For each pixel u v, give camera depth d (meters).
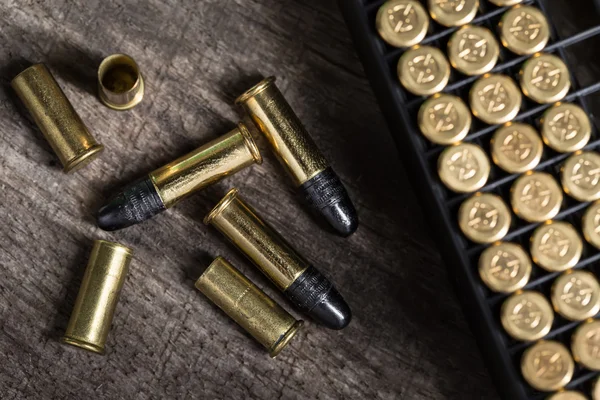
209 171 0.19
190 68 0.20
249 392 0.20
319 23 0.20
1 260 0.20
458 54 0.19
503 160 0.19
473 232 0.18
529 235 0.19
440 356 0.20
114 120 0.20
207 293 0.19
